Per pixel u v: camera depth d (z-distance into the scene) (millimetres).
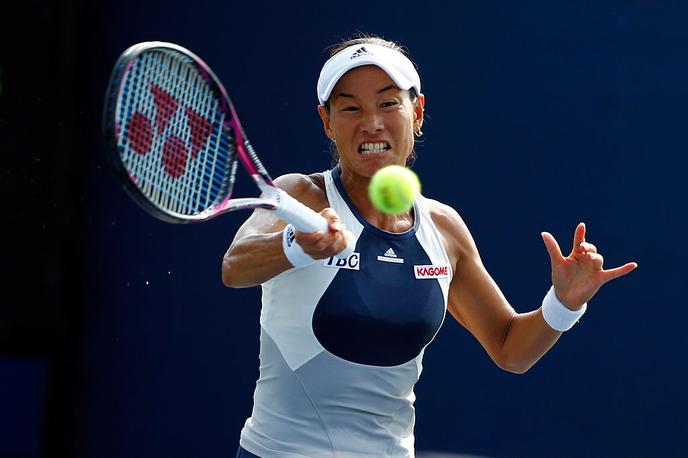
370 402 12734
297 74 25625
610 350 24219
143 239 26812
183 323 26469
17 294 26969
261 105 25750
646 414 24062
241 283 11836
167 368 26531
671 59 23969
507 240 24547
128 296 26812
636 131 24109
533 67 24516
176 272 26547
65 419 27031
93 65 26953
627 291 24156
